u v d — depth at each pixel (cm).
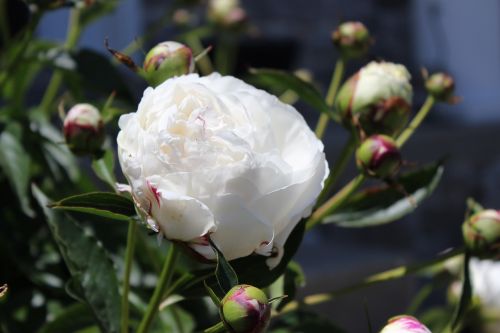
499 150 299
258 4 313
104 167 94
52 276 115
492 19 380
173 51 89
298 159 83
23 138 114
